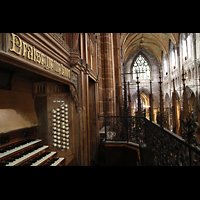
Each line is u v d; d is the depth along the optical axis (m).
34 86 4.04
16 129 3.03
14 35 1.87
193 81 18.38
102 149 6.21
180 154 2.04
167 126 9.24
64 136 4.06
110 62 9.71
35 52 2.34
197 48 17.53
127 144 5.41
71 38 3.87
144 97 36.03
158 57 34.28
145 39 31.17
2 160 2.60
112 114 9.45
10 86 3.22
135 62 36.75
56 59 3.08
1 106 2.89
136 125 5.57
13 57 1.82
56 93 4.13
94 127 6.59
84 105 4.75
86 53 5.19
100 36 9.59
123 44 23.05
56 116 4.06
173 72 26.25
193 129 1.72
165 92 31.14
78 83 4.49
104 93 9.48
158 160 3.05
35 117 3.90
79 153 4.25
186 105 6.84
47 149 3.73
